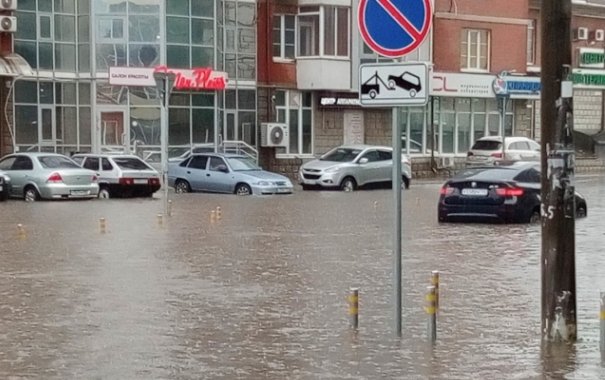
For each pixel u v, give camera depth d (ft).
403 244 74.38
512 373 33.35
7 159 125.90
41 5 151.23
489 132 202.69
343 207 112.57
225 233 81.82
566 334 37.22
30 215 99.19
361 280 55.72
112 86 152.97
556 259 36.96
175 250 69.41
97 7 152.97
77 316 43.98
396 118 36.83
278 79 171.32
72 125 153.69
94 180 125.90
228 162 137.59
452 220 93.81
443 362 35.04
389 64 36.45
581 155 200.54
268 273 58.23
